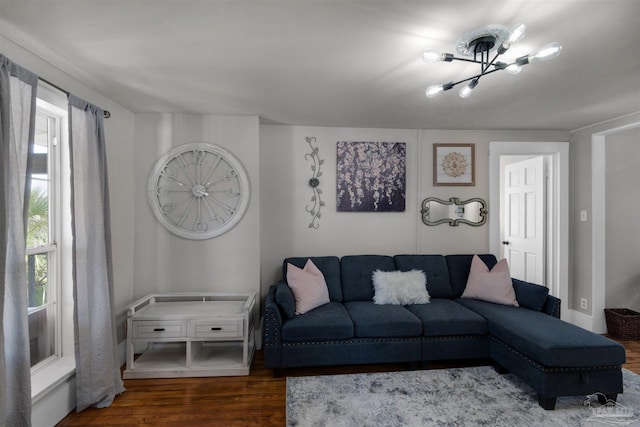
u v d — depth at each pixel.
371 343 2.42
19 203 1.48
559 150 3.49
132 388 2.24
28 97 1.59
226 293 2.85
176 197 2.89
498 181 3.48
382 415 1.92
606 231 3.37
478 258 3.15
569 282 3.50
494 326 2.41
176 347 2.81
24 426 1.46
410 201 3.43
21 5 1.34
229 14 1.42
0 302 1.34
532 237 3.77
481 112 2.86
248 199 2.95
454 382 2.31
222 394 2.16
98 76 2.07
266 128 3.27
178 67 1.95
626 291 3.38
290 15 1.42
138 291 2.85
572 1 1.32
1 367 1.33
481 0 1.32
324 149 3.32
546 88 2.29
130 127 2.79
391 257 3.19
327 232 3.33
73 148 1.93
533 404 2.04
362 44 1.68
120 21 1.47
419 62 1.89
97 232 2.06
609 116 2.99
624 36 1.60
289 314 2.43
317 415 1.92
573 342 1.97
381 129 3.39
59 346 2.02
